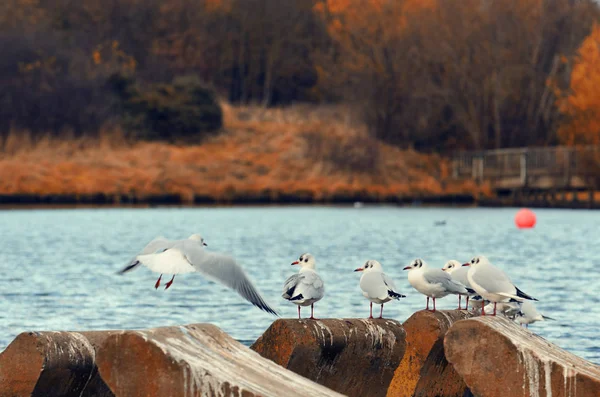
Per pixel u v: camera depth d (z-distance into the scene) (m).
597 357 15.53
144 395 8.98
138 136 69.19
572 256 33.66
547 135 73.12
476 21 73.75
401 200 66.50
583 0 73.81
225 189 63.56
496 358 9.98
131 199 60.88
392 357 11.85
